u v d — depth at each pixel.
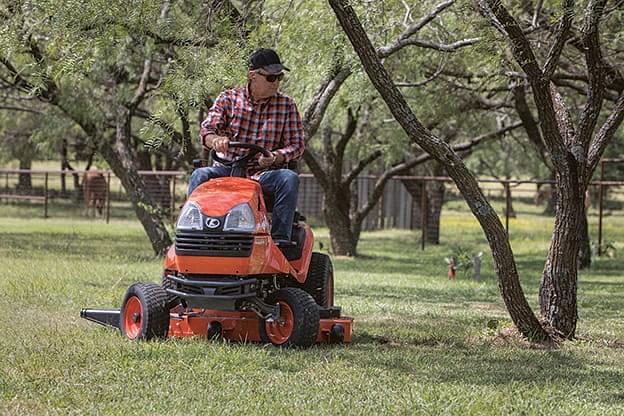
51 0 12.47
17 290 17.95
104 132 28.48
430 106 26.19
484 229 13.57
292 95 18.27
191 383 9.67
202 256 11.54
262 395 9.21
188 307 12.07
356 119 31.69
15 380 9.58
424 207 38.47
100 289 18.56
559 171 14.12
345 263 30.73
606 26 17.44
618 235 50.44
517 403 9.38
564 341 14.01
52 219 50.56
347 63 16.91
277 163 12.15
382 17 17.06
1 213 53.28
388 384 9.97
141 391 9.25
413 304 18.89
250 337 12.13
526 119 27.75
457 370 11.09
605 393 10.20
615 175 54.25
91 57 13.69
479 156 57.38
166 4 13.45
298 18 17.12
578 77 21.86
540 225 55.62
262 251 11.59
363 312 17.14
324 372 10.41
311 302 11.70
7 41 13.86
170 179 44.16
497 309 18.44
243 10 14.48
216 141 11.87
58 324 13.55
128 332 12.33
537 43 16.56
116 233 40.91
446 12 19.20
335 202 33.22
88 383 9.55
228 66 12.95
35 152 56.88
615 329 15.84
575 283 14.30
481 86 23.19
